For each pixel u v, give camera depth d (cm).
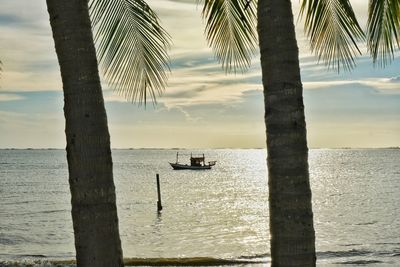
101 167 438
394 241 2655
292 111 443
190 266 1698
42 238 2964
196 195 5997
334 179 8644
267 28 448
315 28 630
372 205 4672
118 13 583
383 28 607
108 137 446
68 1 436
